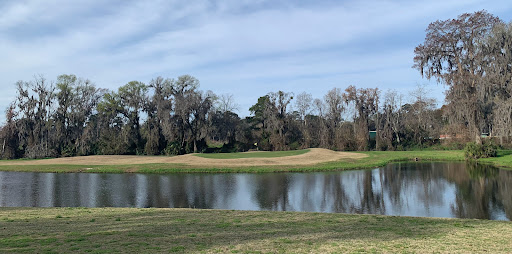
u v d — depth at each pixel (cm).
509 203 2078
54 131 6794
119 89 7319
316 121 7925
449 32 5319
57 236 1080
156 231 1164
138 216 1489
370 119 7781
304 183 2969
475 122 4862
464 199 2219
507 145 5184
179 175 3566
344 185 2853
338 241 1024
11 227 1235
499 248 947
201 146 7125
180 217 1463
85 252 880
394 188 2683
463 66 5334
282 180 3145
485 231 1180
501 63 4538
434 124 7181
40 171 4041
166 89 7256
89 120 7419
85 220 1384
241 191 2623
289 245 971
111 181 3194
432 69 5556
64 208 1780
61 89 6912
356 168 3991
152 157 5769
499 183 2784
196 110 6888
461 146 6141
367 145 6719
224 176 3450
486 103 4728
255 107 8362
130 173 3778
